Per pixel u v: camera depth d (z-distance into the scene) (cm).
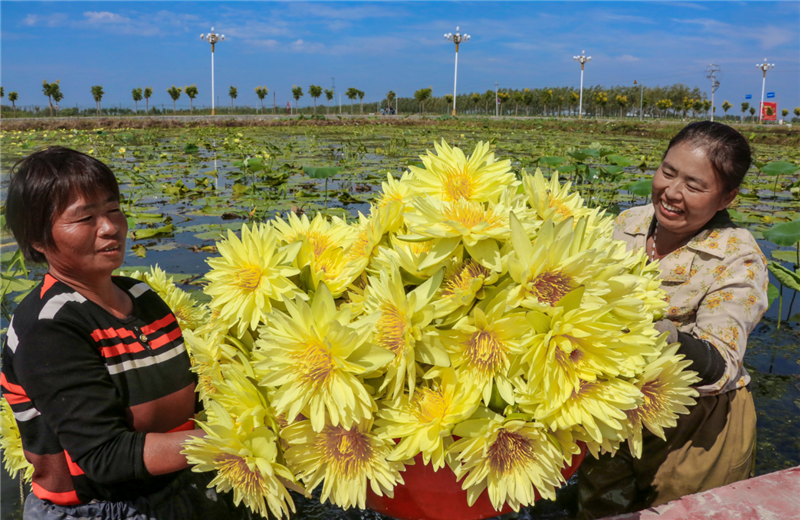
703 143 127
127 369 106
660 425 97
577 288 76
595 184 571
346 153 1055
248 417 85
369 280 92
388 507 93
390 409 82
